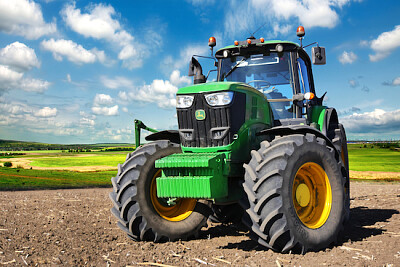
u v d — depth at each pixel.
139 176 3.78
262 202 3.10
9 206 6.62
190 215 4.06
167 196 3.40
